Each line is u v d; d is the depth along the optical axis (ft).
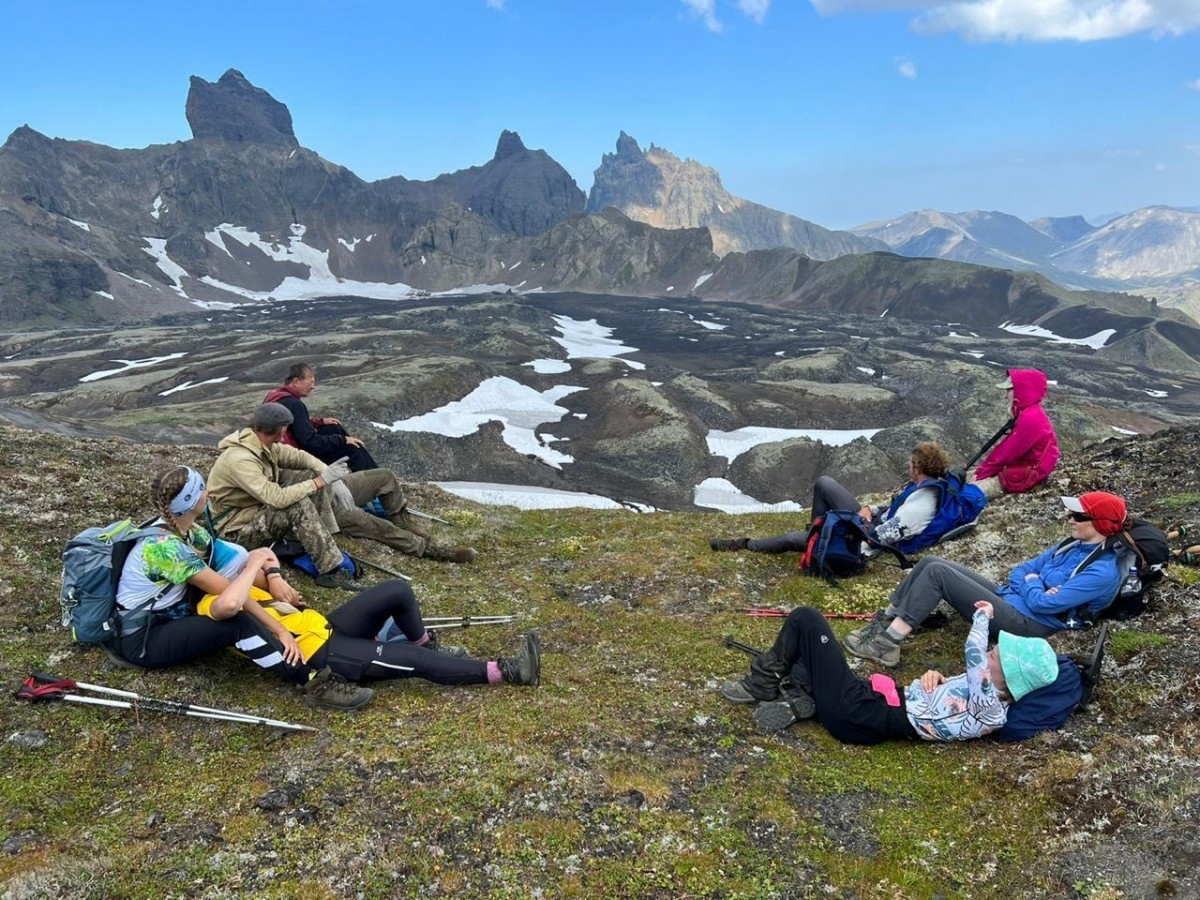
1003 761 12.14
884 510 19.62
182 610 13.24
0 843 10.43
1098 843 10.57
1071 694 12.50
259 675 14.01
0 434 22.98
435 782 11.57
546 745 12.53
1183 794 10.85
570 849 10.73
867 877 10.50
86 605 12.94
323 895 9.94
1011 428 22.12
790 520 26.48
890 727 12.67
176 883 9.97
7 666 13.21
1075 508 13.99
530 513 28.76
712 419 271.69
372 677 13.51
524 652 13.92
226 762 12.01
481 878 10.31
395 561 20.36
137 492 20.56
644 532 25.04
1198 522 17.75
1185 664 13.00
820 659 13.02
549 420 272.72
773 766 12.37
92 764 11.82
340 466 17.52
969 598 14.32
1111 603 14.01
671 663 15.43
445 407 274.16
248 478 16.80
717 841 10.98
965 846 10.87
